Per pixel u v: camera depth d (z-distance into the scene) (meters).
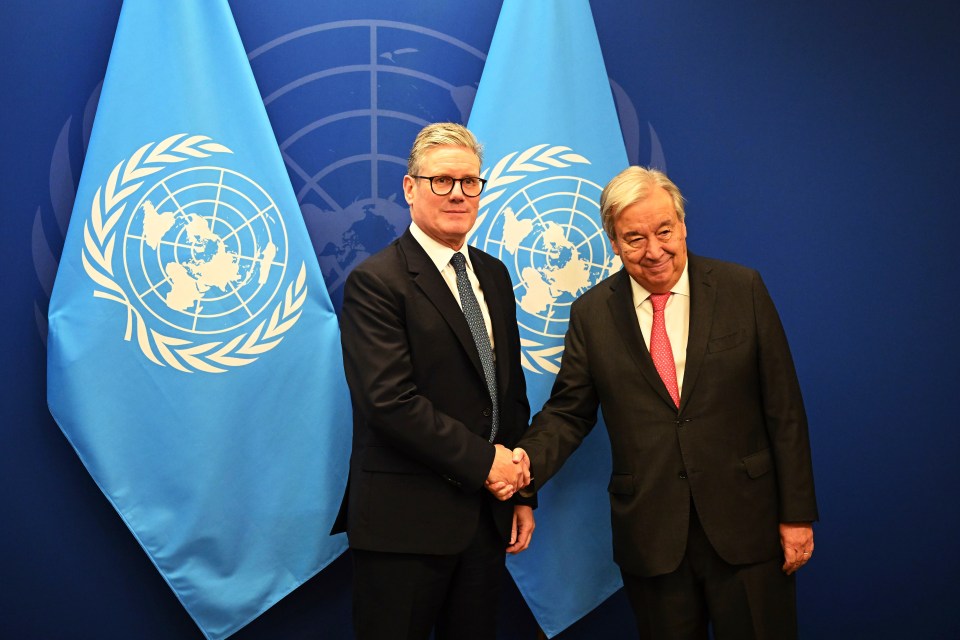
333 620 2.41
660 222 1.93
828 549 2.53
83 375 2.17
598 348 2.06
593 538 2.39
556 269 2.35
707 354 1.95
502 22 2.35
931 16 2.54
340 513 2.04
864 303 2.54
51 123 2.30
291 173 2.39
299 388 2.27
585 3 2.37
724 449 1.92
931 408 2.55
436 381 1.89
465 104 2.45
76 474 2.32
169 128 2.21
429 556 1.87
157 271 2.21
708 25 2.50
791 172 2.52
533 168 2.34
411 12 2.42
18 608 2.31
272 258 2.26
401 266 1.93
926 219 2.55
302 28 2.39
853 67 2.54
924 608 2.55
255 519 2.25
